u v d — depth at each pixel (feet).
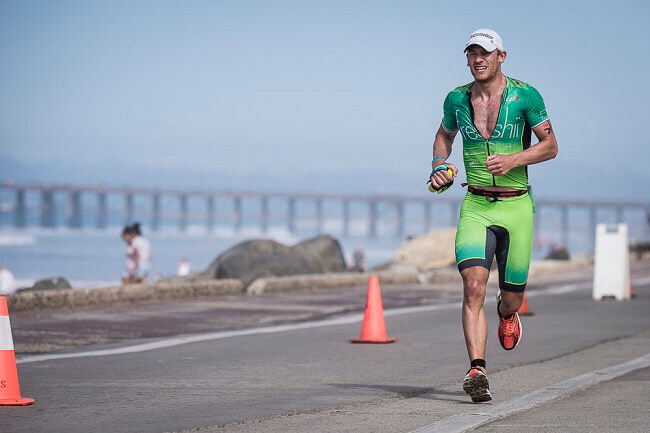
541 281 228.84
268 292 173.99
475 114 62.69
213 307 144.46
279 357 89.81
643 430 52.70
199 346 98.78
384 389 70.18
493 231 63.31
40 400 63.82
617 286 170.50
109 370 80.02
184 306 144.66
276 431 53.21
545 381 74.28
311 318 132.98
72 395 66.23
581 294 184.65
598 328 121.19
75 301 137.69
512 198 63.00
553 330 118.62
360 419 56.95
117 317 127.54
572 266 284.20
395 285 204.44
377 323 102.47
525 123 62.54
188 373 78.48
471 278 62.23
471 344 62.08
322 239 230.89
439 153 65.77
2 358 61.52
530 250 64.03
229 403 63.16
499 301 66.64
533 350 97.35
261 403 63.21
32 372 78.64
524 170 63.26
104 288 143.02
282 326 120.78
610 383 72.28
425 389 70.23
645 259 343.67
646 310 148.77
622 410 59.57
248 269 196.24
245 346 98.78
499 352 95.50
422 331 115.44
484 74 61.52
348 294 173.58
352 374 78.69
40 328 113.50
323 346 99.04
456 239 63.57
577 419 56.34
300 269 199.31
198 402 63.52
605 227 172.24
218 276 200.64
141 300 149.18
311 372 79.71
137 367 82.07
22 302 130.31
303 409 60.70
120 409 60.49
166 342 102.22
